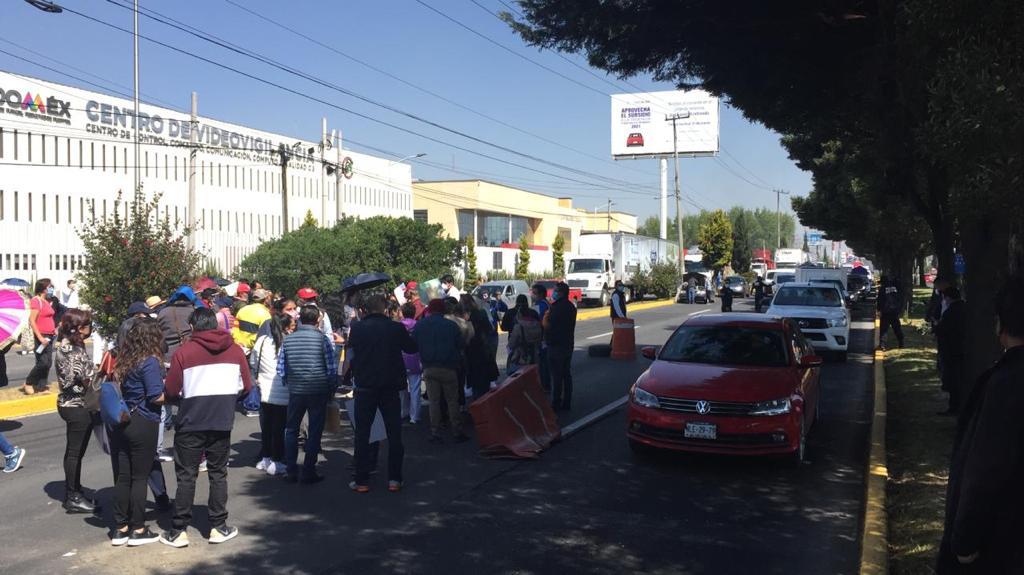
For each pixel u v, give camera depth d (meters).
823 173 24.47
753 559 5.81
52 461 8.66
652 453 9.11
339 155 39.91
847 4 9.14
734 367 9.00
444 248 33.97
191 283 13.59
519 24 10.41
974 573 2.92
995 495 2.78
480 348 10.89
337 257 31.17
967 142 5.41
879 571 5.26
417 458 8.87
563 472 8.26
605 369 16.48
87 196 40.25
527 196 82.44
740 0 9.12
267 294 10.91
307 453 7.76
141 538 6.02
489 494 7.44
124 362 5.91
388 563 5.66
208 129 47.97
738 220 75.12
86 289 13.56
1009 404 2.79
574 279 42.16
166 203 44.72
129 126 42.56
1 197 36.44
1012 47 5.61
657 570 5.57
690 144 63.84
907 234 29.11
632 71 10.73
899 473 7.88
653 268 50.50
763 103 11.40
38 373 12.50
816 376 10.41
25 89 37.28
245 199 51.28
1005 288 3.02
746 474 8.22
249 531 6.35
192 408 5.92
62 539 6.15
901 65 7.66
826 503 7.23
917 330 23.98
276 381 8.14
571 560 5.74
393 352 7.51
